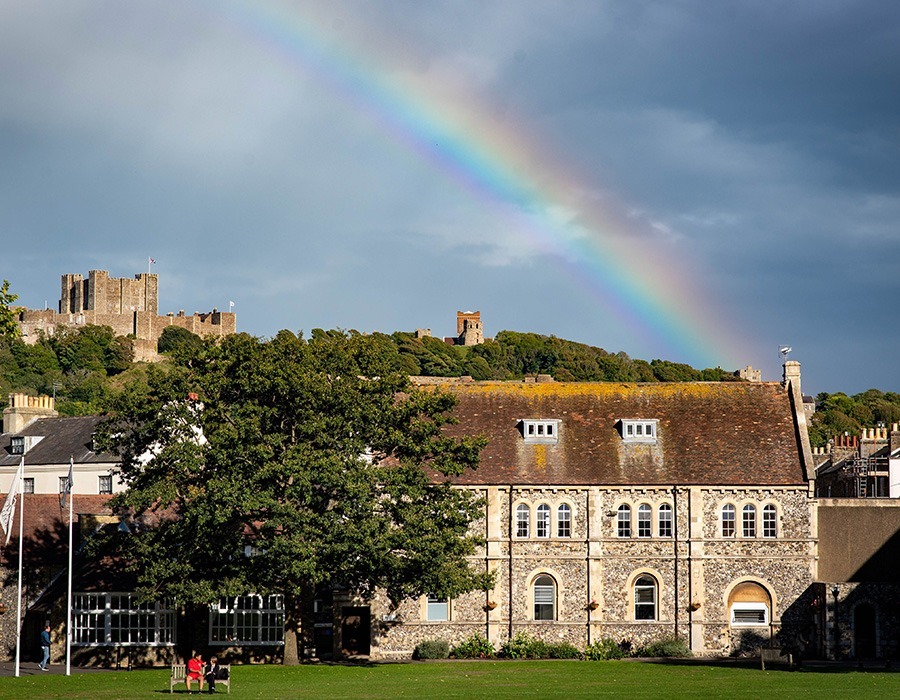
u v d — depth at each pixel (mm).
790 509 73688
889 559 72688
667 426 77312
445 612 73438
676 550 73500
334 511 62438
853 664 67375
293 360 65562
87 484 97812
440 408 67000
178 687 53094
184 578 62625
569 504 74188
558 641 72938
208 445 63938
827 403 176875
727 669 62656
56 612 69562
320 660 70250
